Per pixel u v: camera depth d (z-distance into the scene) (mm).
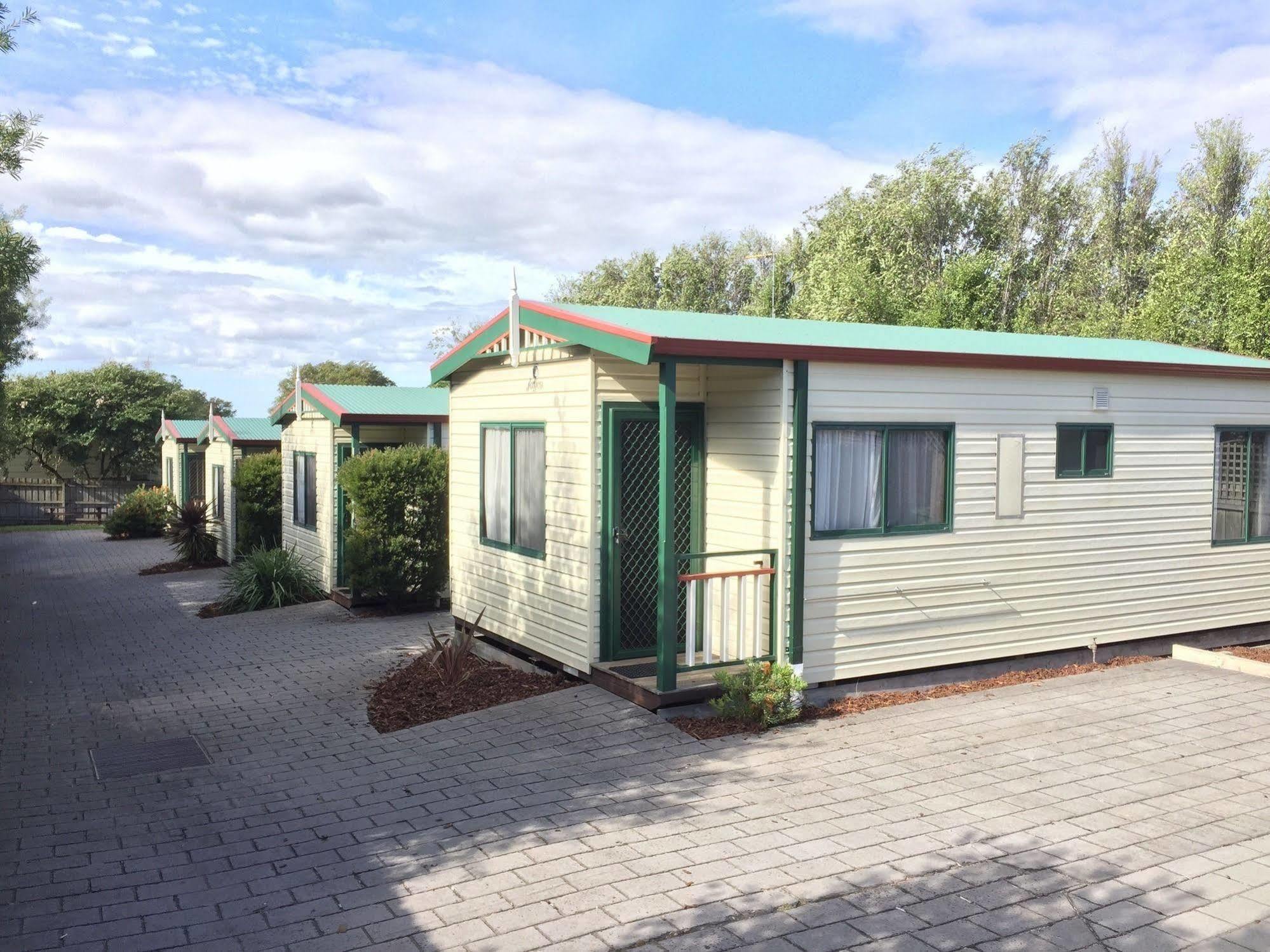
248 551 19328
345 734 8297
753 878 5211
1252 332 16375
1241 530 10883
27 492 33250
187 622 14492
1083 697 8742
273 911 5016
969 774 6793
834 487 8469
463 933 4711
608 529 8758
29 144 8477
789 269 39125
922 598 8906
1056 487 9578
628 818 6086
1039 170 34656
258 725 8688
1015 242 33906
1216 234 24438
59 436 35938
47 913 5059
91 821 6426
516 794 6574
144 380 37844
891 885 5105
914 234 33344
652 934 4641
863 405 8477
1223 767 6910
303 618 14242
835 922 4730
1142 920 4727
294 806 6594
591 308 9516
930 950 4465
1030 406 9375
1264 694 8852
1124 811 6105
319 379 47781
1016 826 5867
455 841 5836
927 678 9047
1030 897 4973
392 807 6473
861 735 7652
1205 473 10547
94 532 30453
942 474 9016
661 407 7758
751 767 6945
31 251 9938
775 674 7875
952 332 11172
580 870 5355
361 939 4691
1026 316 30281
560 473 9172
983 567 9203
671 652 7949
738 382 8664
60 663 11711
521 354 9875
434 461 14133
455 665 9539
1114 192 33688
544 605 9570
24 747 8180
